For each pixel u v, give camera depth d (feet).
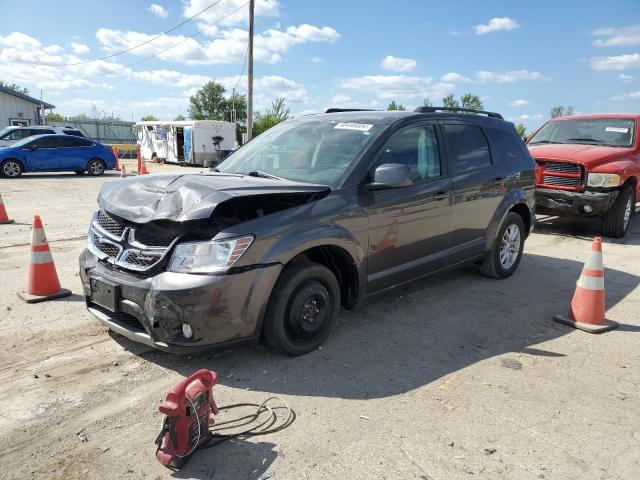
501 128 19.67
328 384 11.57
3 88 110.01
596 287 15.25
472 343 14.06
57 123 131.64
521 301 17.60
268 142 16.37
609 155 27.61
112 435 9.61
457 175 16.75
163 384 11.45
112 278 11.91
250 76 75.61
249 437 9.55
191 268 10.98
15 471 8.59
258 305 11.50
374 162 14.05
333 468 8.74
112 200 12.80
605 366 12.84
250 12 74.08
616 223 28.22
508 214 19.26
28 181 54.44
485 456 9.15
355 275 13.74
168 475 8.52
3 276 19.16
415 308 16.61
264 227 11.55
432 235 15.94
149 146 96.99
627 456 9.25
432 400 11.02
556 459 9.12
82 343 13.43
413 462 8.93
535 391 11.51
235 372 12.00
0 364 12.23
